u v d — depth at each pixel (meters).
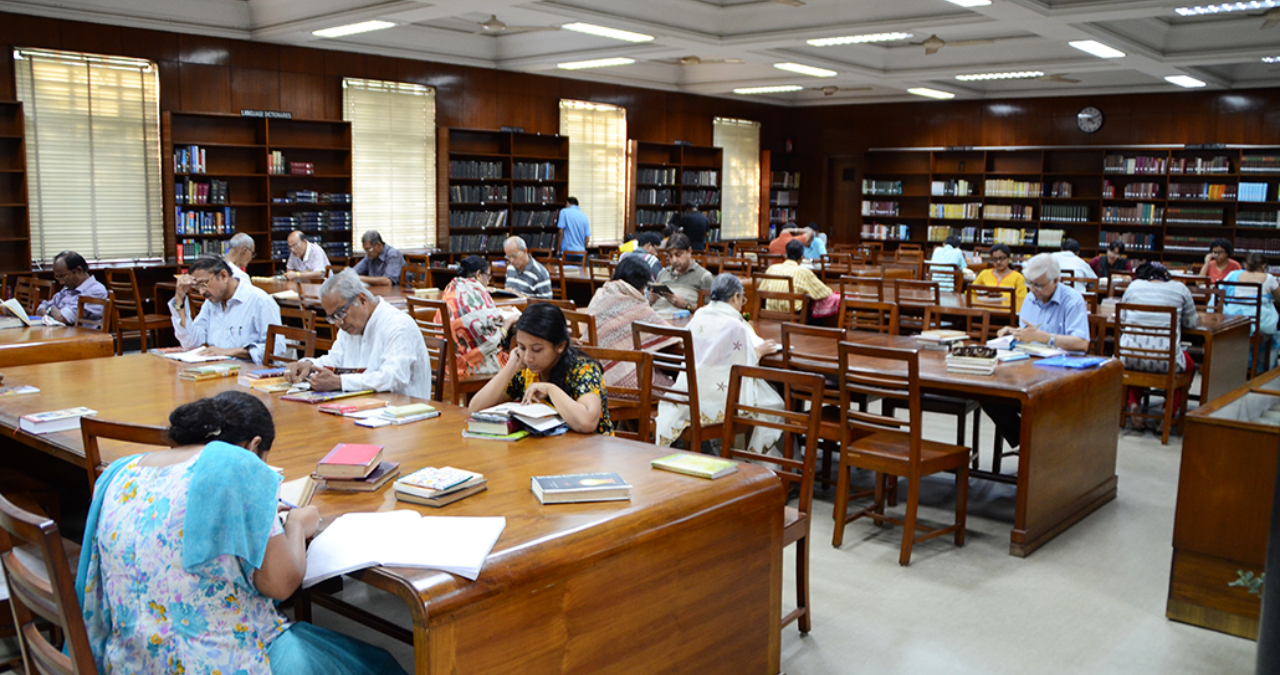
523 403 2.69
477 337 4.49
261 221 9.69
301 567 1.75
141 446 2.51
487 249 11.73
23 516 1.63
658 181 13.94
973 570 3.56
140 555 1.71
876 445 3.78
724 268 9.59
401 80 10.75
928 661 2.82
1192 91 12.55
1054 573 3.54
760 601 2.33
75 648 1.63
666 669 2.07
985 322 4.78
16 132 7.96
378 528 1.86
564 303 4.87
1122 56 9.76
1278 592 1.92
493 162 11.80
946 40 10.55
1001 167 14.28
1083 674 2.76
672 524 2.04
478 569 1.69
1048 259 4.68
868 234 15.59
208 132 9.21
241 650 1.73
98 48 8.40
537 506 2.02
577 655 1.86
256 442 1.90
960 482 3.76
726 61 12.11
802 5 8.80
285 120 9.66
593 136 12.95
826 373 4.42
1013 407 4.46
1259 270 7.82
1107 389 4.27
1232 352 6.30
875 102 15.29
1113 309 6.68
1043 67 10.66
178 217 8.96
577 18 8.15
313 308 6.46
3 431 2.78
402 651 2.81
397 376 3.24
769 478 2.33
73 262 6.26
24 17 7.96
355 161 10.46
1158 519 4.20
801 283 7.02
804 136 16.08
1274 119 12.02
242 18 9.28
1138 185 13.02
